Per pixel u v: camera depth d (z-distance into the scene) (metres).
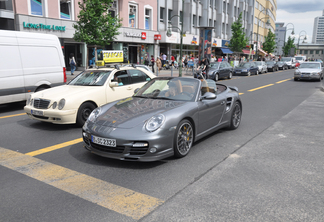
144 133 3.84
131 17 26.58
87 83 6.90
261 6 66.69
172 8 32.47
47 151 4.73
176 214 2.77
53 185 3.42
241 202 3.02
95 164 4.12
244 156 4.52
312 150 4.86
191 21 35.31
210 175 3.74
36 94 6.41
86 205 2.95
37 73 8.65
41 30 18.56
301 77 19.30
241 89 14.73
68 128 6.30
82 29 16.45
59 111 5.85
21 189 3.31
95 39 16.78
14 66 8.07
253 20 58.59
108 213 2.79
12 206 2.92
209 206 2.93
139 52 28.42
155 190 3.29
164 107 4.43
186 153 4.48
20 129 6.23
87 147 4.27
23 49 8.31
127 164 4.12
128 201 3.03
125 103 4.80
